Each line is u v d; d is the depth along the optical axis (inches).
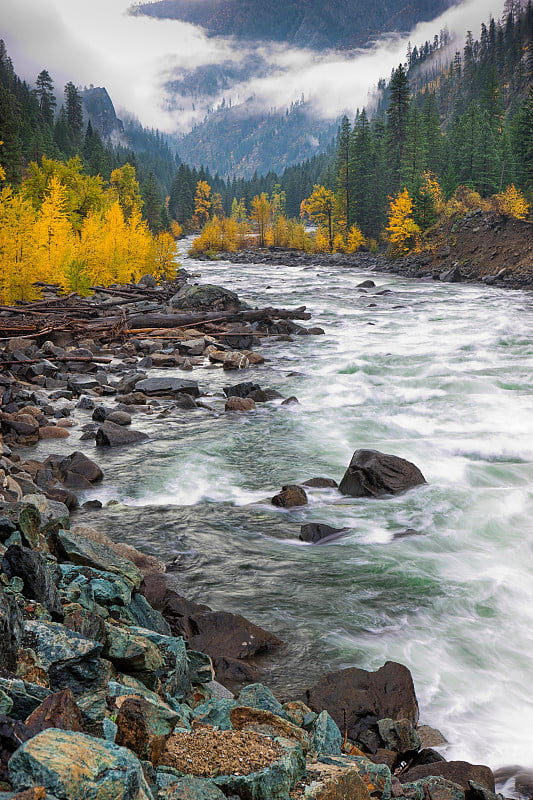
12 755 127.0
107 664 206.4
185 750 169.9
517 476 579.8
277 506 509.4
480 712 277.3
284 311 1638.8
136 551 390.9
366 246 4773.6
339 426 746.2
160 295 1930.4
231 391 900.6
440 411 802.8
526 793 229.5
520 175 4611.2
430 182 4308.6
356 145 4933.6
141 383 919.0
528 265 2775.6
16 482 469.7
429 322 1627.7
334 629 335.0
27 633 186.9
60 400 864.9
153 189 6171.3
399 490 535.5
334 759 194.7
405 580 388.2
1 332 1259.8
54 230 1921.8
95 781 125.0
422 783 213.2
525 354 1183.6
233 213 7652.6
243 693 233.8
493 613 354.3
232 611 351.6
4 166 3690.9
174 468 604.1
